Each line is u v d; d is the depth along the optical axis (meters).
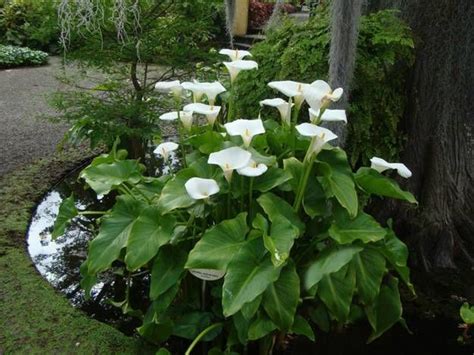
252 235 1.63
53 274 2.61
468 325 2.30
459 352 2.15
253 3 8.05
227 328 1.90
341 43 2.15
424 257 2.79
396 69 2.68
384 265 1.76
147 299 2.42
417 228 2.84
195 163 1.87
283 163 1.86
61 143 3.68
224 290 1.50
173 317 1.93
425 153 2.80
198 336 1.76
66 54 3.37
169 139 4.46
